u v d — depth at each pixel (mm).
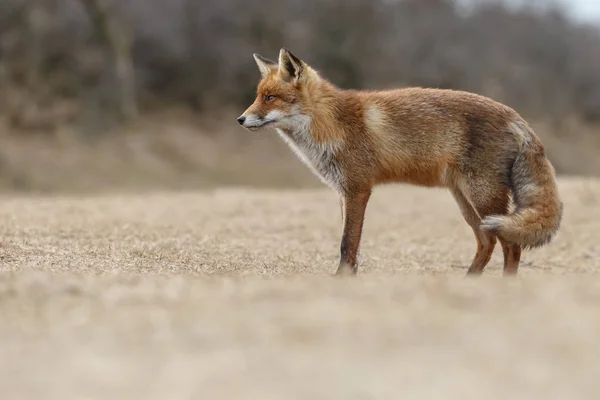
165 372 6234
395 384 5934
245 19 71250
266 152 62719
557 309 7898
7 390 5961
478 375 6117
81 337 7191
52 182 48500
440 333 7156
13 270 11844
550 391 5812
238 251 16172
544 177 12414
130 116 61938
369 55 75375
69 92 61375
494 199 12594
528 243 12102
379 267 15258
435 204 24266
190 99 69188
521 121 12766
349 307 8086
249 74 70875
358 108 13062
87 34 63406
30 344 7039
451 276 12156
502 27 93812
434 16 85750
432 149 12773
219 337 7102
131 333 7273
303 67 13156
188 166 57469
